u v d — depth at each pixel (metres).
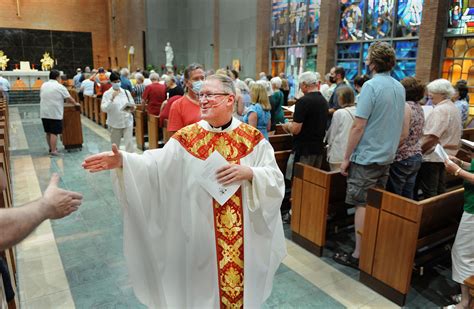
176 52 22.30
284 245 2.13
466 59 9.25
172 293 1.96
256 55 16.16
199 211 1.84
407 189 3.54
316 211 3.63
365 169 3.09
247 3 17.11
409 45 10.53
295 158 4.23
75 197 1.20
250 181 1.87
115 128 6.72
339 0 12.53
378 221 3.02
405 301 2.95
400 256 2.88
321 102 4.03
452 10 9.34
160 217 1.91
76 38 21.22
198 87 2.89
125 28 20.53
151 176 1.85
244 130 1.96
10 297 1.84
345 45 12.55
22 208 1.05
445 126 3.59
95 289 3.06
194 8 21.42
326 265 3.52
